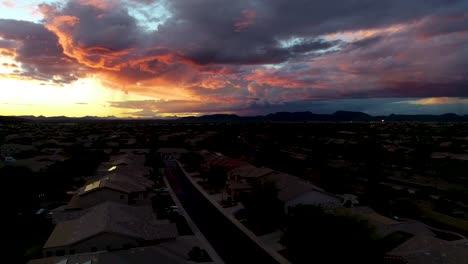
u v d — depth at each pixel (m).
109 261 30.50
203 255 38.06
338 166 96.81
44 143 132.88
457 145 128.38
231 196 65.44
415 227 46.12
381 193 65.44
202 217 53.19
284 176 65.00
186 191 71.50
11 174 54.31
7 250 38.78
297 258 37.88
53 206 56.19
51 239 37.75
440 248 36.72
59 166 73.56
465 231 48.69
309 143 148.12
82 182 73.06
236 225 49.44
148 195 62.94
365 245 32.88
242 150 133.12
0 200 47.75
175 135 184.50
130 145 144.88
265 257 38.41
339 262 32.50
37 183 60.78
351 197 64.75
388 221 46.56
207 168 92.94
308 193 51.91
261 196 49.22
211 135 181.50
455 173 86.19
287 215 44.03
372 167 88.50
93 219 41.59
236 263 36.84
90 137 171.50
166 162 112.69
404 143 142.25
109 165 88.06
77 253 36.31
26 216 48.97
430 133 187.12
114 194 54.12
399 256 35.00
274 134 184.12
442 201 62.38
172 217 52.19
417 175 89.94
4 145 120.94
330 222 35.12
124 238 37.72
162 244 39.25
